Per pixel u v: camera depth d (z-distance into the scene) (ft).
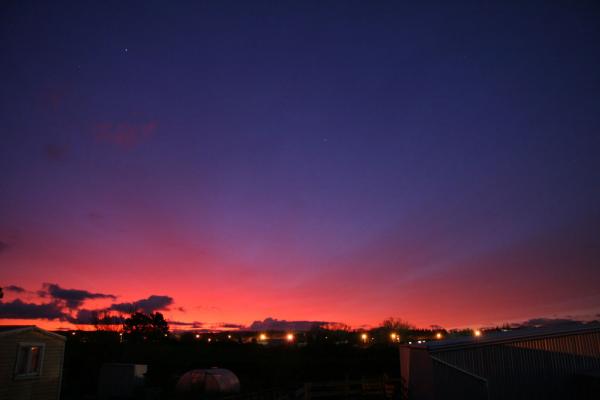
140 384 99.91
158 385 108.17
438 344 52.39
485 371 51.47
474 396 41.91
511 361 52.21
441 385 48.06
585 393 50.70
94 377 116.06
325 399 73.31
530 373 51.83
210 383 87.61
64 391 100.42
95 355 131.95
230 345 169.68
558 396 51.13
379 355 135.44
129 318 183.01
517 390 51.03
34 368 65.67
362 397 73.46
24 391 63.41
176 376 109.09
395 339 176.96
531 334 53.62
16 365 62.69
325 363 123.34
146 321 184.65
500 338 53.01
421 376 55.42
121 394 95.66
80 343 140.56
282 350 153.48
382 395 73.10
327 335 183.83
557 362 52.60
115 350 139.33
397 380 72.84
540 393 51.08
